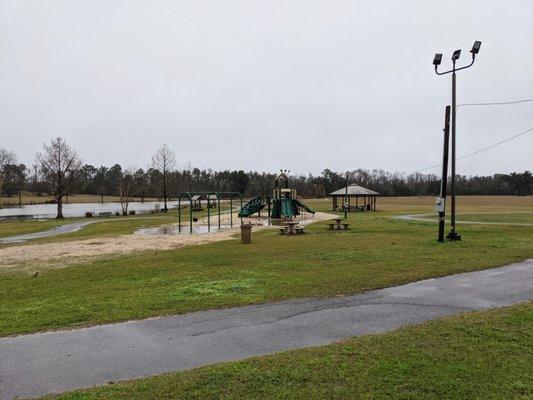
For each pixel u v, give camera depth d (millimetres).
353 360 4855
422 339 5535
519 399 3920
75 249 17500
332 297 8078
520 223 27281
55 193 50688
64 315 7102
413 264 11484
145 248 17688
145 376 4641
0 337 6055
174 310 7301
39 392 4301
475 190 122562
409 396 4004
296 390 4152
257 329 6227
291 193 39812
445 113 16656
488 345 5262
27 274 11758
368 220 32031
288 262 12352
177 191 87750
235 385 4281
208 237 22375
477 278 9727
